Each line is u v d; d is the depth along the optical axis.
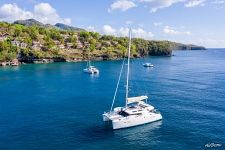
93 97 95.75
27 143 54.88
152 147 52.28
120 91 105.94
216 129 60.78
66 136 58.28
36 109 80.12
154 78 140.50
